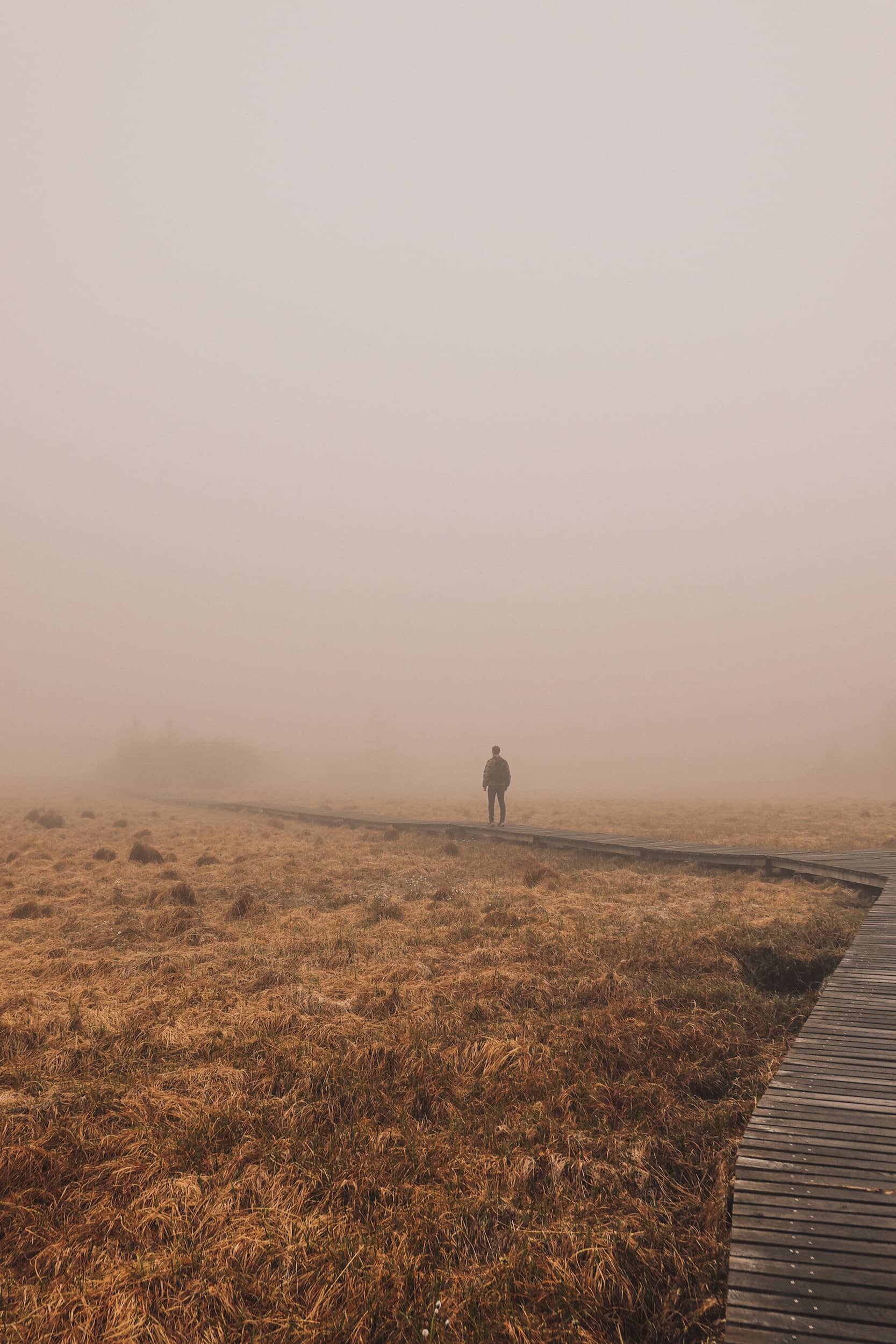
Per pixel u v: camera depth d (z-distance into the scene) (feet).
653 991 26.07
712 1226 13.66
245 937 33.73
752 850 52.54
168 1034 22.41
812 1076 17.15
